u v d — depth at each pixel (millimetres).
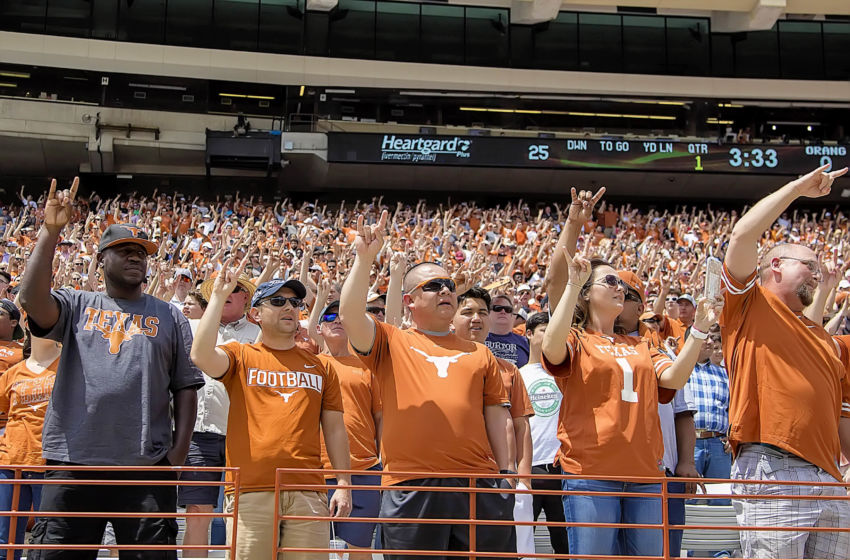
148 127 27734
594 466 4660
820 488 4492
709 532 6285
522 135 28281
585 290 5133
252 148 26891
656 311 9156
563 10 30688
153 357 4602
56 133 27031
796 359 4566
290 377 4734
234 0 29562
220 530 6488
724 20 30469
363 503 5598
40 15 28219
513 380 5395
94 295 4703
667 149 27828
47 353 5980
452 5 30438
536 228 22969
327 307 6184
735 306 4715
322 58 29453
